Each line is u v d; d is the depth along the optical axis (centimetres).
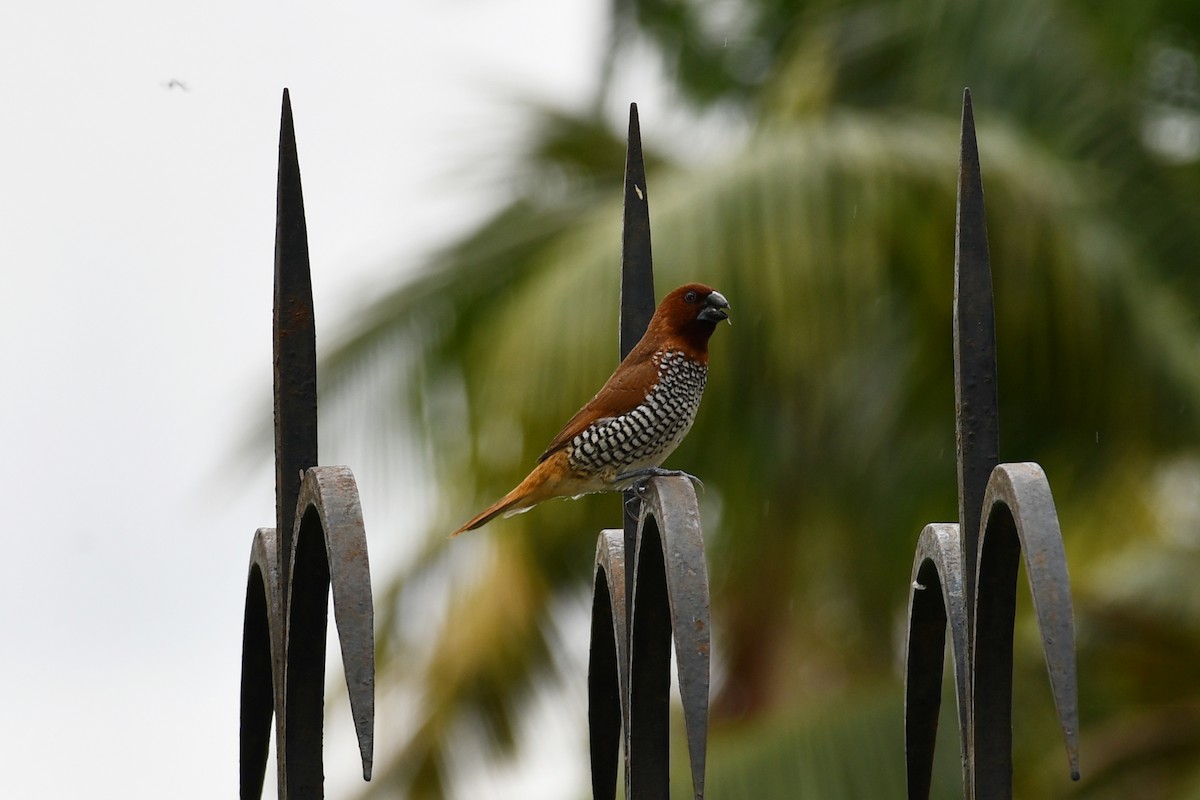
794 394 1225
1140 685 1397
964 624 425
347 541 419
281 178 477
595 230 1288
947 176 1195
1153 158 1308
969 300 430
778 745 1137
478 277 1507
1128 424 1195
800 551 1419
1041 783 1272
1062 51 1326
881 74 1448
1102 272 1182
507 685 1573
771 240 1163
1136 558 1491
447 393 1490
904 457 1319
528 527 1450
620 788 1048
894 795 1085
